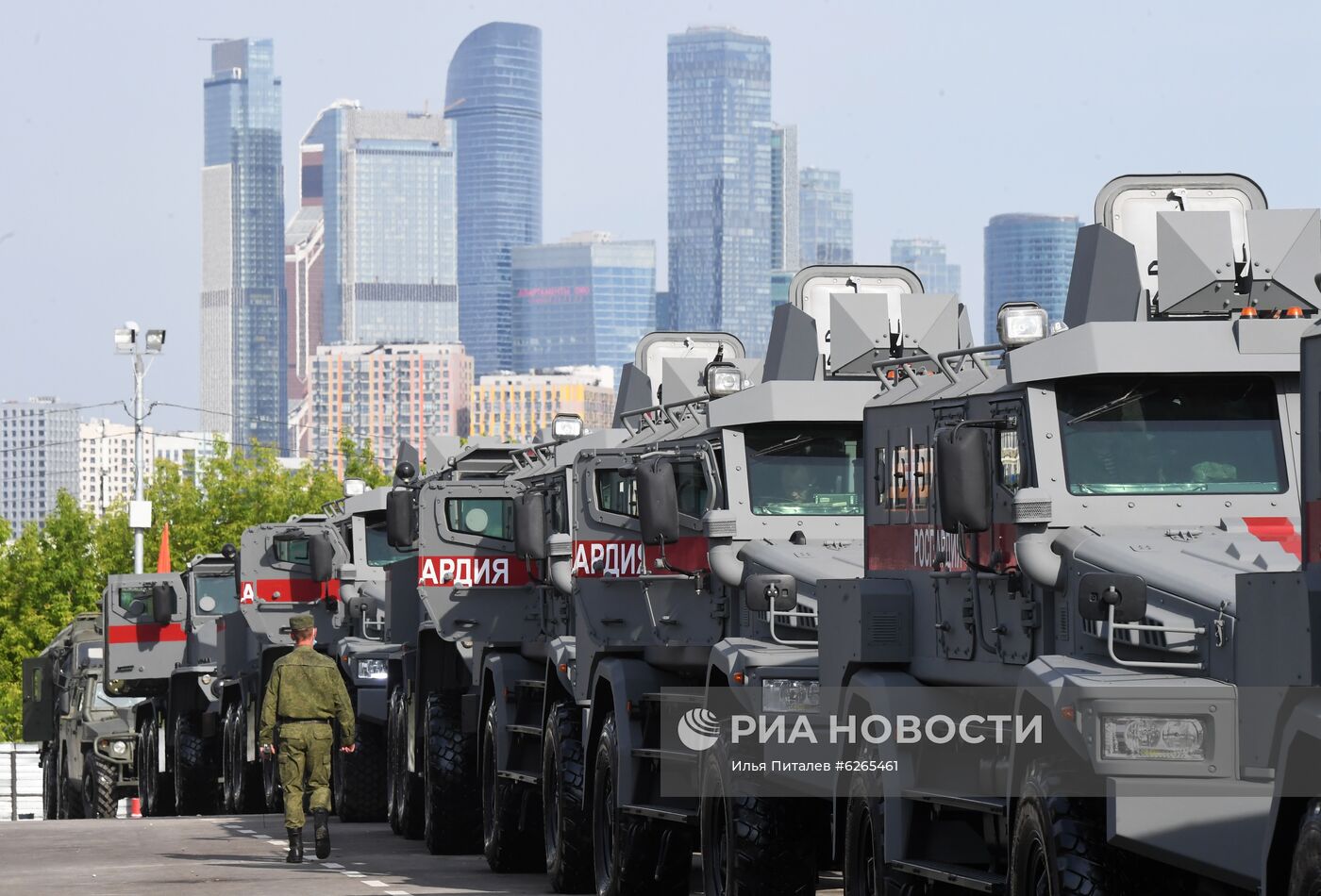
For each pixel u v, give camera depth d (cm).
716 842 1366
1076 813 943
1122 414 1077
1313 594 812
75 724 3809
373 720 2548
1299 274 1136
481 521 2000
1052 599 1062
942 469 1094
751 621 1442
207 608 3478
